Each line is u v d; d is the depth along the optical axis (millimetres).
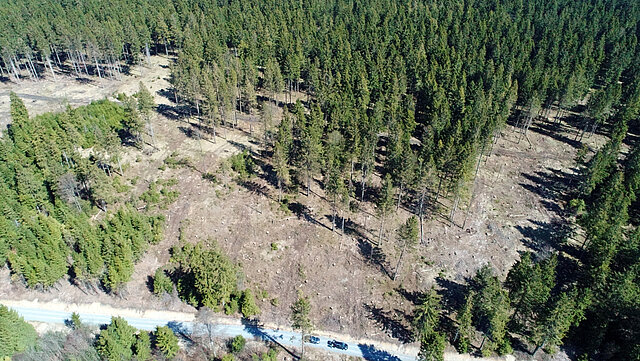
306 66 134625
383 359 69750
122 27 151750
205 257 71750
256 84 135625
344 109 109500
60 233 79875
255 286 78938
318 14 179375
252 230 89438
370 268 83062
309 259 84250
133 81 146375
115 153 98688
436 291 79250
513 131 130625
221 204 95250
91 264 71250
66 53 163000
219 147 114125
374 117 104250
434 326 70188
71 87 139875
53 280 74250
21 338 64938
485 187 105250
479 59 135500
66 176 85062
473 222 94312
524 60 142750
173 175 102812
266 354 66438
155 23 163750
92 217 89625
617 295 68062
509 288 75250
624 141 126500
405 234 74188
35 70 147125
